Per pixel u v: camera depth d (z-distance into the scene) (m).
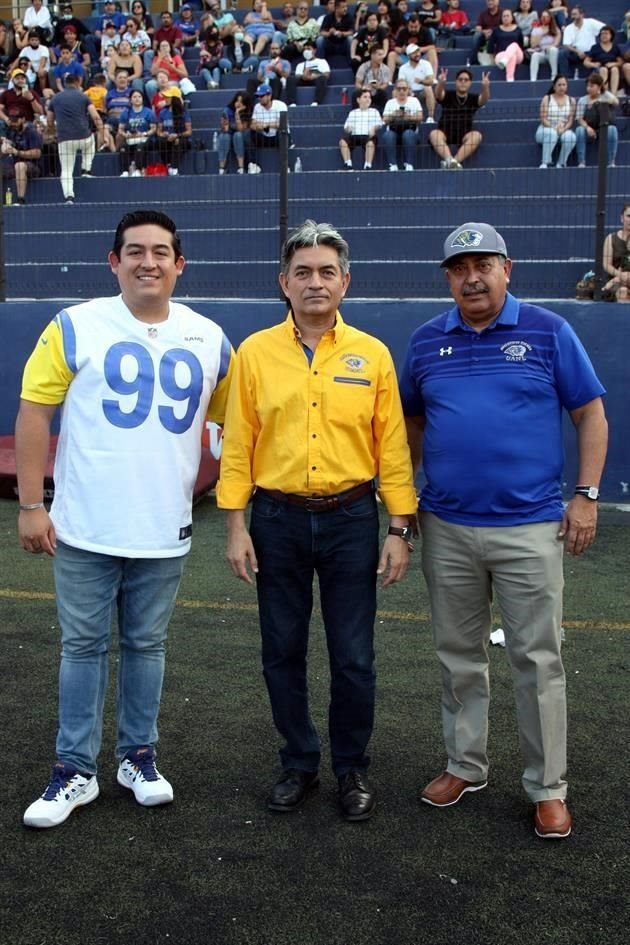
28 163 11.62
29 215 10.98
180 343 3.15
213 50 14.63
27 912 2.69
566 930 2.62
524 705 3.11
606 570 6.04
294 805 3.23
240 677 4.32
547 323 3.08
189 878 2.85
